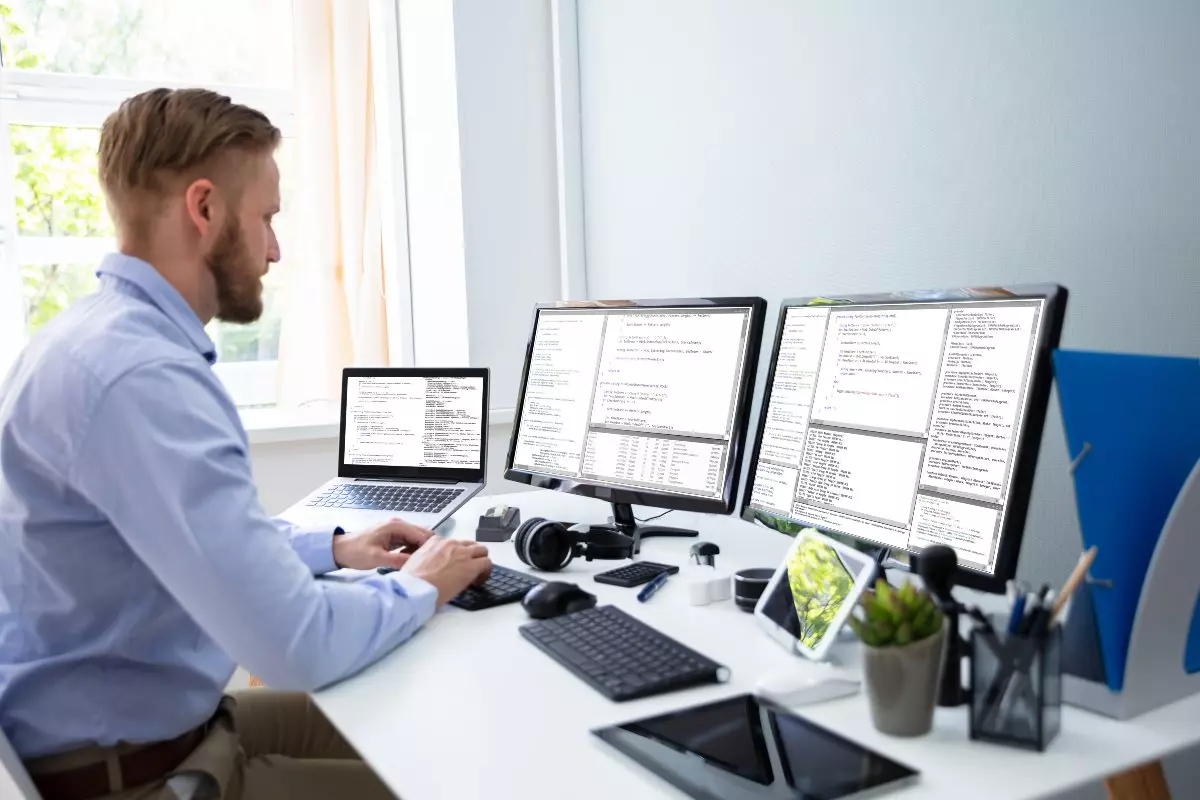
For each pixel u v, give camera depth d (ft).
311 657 3.26
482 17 8.03
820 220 5.83
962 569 3.36
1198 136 3.91
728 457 4.67
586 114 8.17
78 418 3.21
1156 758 2.68
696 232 6.95
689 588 4.18
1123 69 4.16
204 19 8.77
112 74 8.54
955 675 3.01
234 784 4.04
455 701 3.21
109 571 3.45
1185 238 3.98
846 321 4.12
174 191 3.69
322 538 4.72
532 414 5.77
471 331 8.20
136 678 3.54
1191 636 3.03
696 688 3.25
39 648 3.50
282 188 9.04
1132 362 2.94
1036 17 4.50
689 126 6.91
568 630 3.76
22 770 2.92
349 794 4.25
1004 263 4.75
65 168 8.43
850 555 3.51
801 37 5.85
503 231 8.25
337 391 8.90
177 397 3.28
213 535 3.18
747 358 4.67
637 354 5.20
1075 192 4.40
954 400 3.54
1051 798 2.48
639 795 2.54
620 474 5.18
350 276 8.87
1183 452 2.99
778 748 2.75
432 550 4.28
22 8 8.26
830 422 4.11
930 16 5.02
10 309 8.30
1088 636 2.96
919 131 5.14
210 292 3.90
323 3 8.67
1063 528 4.52
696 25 6.75
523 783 2.63
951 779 2.55
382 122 9.07
